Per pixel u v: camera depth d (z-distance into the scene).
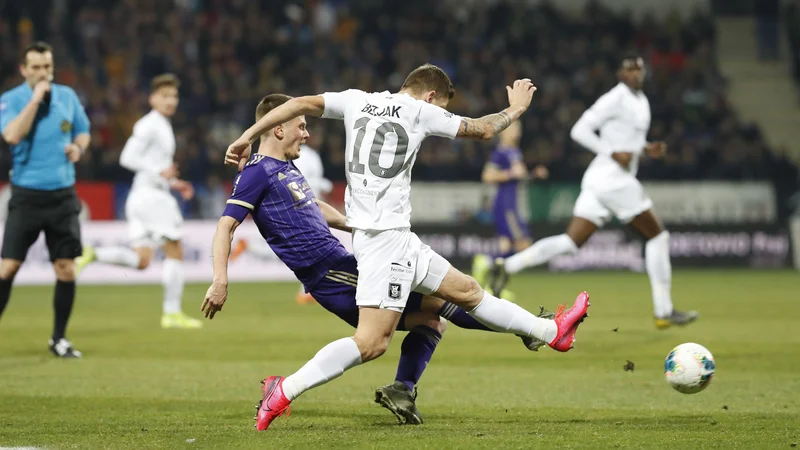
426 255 16.97
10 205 27.78
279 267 65.44
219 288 16.22
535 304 44.31
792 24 98.06
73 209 28.05
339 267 17.20
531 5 96.81
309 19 86.19
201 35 80.25
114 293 54.62
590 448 14.70
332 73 81.19
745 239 72.31
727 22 100.00
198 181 68.69
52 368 25.66
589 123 33.53
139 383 22.98
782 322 36.78
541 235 68.88
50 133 27.61
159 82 35.59
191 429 16.75
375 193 16.53
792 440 15.45
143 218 35.88
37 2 77.56
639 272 70.50
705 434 16.05
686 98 87.19
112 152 68.00
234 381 23.31
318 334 34.06
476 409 19.25
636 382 22.97
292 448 14.73
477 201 71.88
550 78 84.75
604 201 33.94
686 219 75.06
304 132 17.61
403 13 89.81
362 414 18.64
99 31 79.19
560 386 22.42
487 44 88.00
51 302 47.94
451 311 17.81
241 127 74.88
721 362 26.16
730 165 77.31
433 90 17.12
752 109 95.56
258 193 16.97
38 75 27.25
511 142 46.91
